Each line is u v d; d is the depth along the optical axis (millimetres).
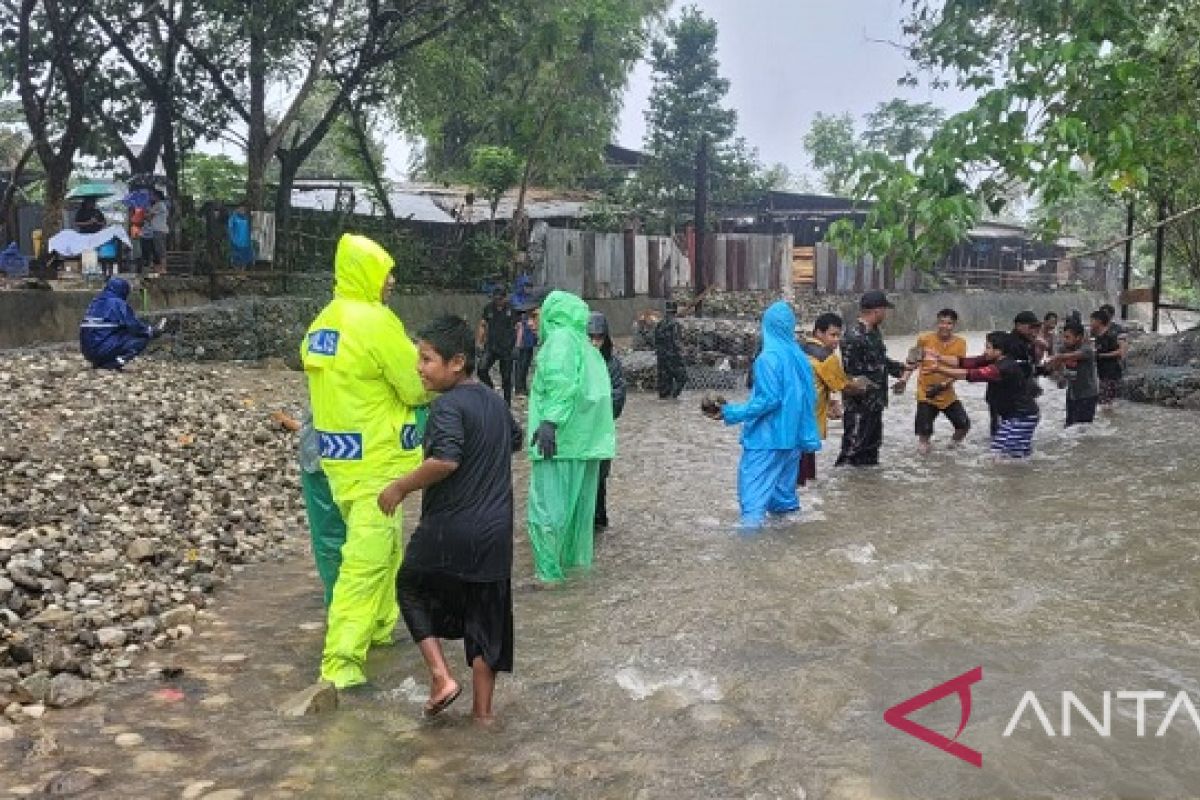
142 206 18953
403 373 5059
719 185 36906
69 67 18703
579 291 27375
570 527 6973
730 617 5867
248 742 4312
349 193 26938
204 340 16625
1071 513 8500
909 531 7945
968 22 10281
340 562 5914
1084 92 9008
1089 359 13539
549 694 4828
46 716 4523
